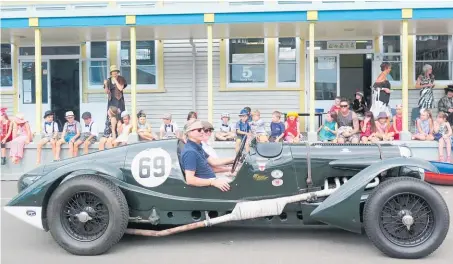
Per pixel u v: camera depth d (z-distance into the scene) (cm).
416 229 546
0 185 1098
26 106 1522
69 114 1193
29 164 1193
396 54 1447
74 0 1494
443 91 1420
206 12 1209
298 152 596
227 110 1473
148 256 568
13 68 1512
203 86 1493
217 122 1473
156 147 611
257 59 1470
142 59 1498
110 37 1430
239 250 587
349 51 1463
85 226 575
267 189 590
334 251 579
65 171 592
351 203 553
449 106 1319
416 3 1163
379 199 540
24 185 626
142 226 664
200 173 597
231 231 671
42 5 1494
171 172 593
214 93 1475
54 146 1176
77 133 1188
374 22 1234
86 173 589
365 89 1465
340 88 1472
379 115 1173
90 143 1186
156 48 1489
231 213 583
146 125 1244
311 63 1190
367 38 1456
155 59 1493
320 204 566
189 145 596
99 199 567
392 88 1441
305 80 1458
